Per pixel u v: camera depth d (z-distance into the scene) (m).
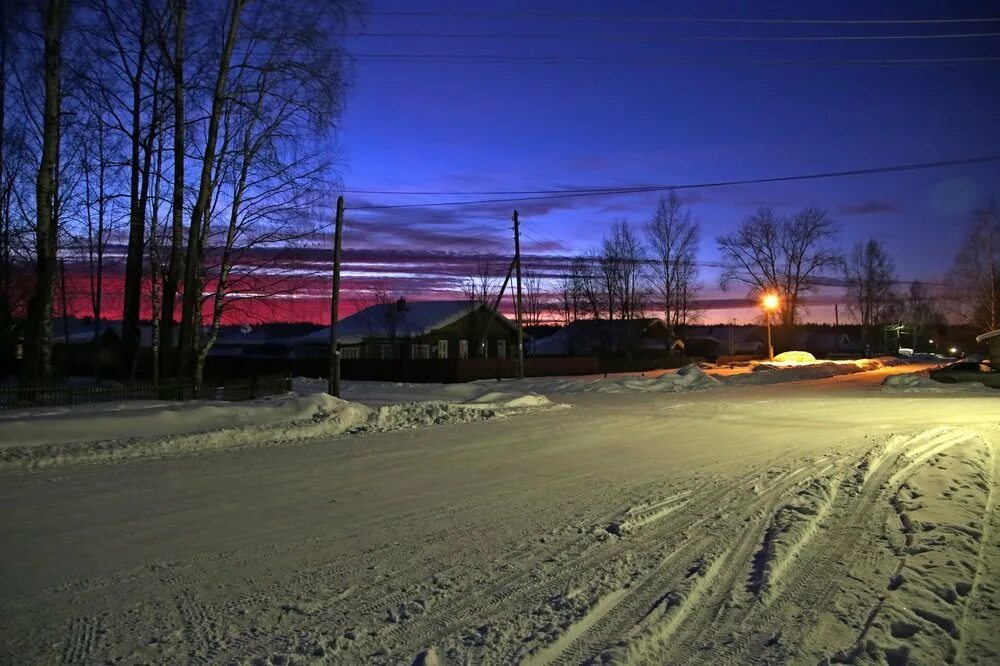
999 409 22.34
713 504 8.58
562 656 4.36
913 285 109.62
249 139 23.52
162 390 20.34
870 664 4.17
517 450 13.41
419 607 5.19
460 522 7.80
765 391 32.53
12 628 4.87
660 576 5.86
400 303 50.53
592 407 23.27
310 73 22.77
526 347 63.56
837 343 113.38
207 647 4.52
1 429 13.11
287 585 5.73
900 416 20.14
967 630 4.67
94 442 13.36
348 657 4.35
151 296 26.52
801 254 75.06
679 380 35.44
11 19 18.97
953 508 7.99
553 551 6.63
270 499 9.04
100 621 4.98
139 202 26.06
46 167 18.89
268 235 24.25
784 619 4.92
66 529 7.52
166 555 6.59
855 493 9.14
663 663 4.28
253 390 23.30
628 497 9.05
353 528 7.56
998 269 65.56
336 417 17.14
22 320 30.64
